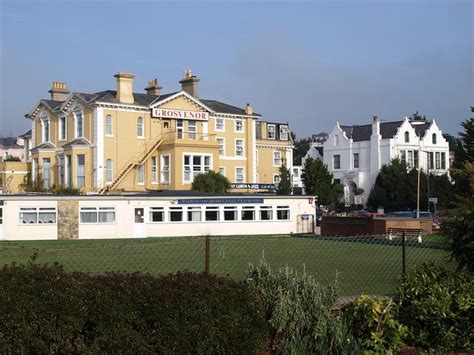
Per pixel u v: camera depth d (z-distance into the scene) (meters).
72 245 32.97
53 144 62.75
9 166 67.00
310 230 51.03
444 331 7.99
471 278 8.40
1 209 41.44
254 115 68.19
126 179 58.12
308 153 92.81
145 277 6.94
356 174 80.94
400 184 73.62
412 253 24.00
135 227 45.00
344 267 19.67
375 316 7.80
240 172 67.06
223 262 21.67
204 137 63.19
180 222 46.47
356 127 84.69
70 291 6.27
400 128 78.25
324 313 7.69
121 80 58.53
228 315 6.76
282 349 7.50
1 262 20.47
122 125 58.19
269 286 7.82
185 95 61.69
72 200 43.06
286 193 67.06
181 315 6.52
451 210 10.10
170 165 58.50
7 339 5.91
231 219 48.38
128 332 6.25
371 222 38.06
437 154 80.62
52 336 6.05
